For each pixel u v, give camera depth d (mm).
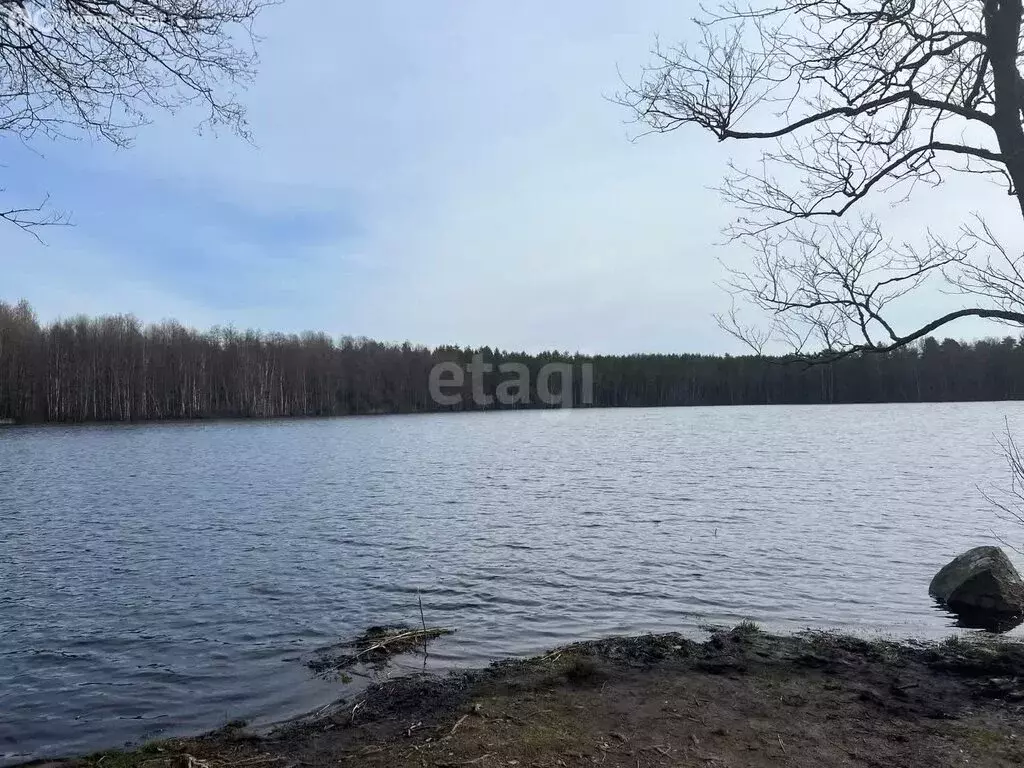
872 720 5777
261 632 9781
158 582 12578
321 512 20641
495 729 5695
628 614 10305
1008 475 27031
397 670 8078
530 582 12180
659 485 25781
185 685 7895
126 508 21641
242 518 19656
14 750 6359
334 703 7141
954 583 10812
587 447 46406
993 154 5023
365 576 12805
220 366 95312
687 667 7422
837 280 5426
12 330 76438
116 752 6074
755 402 115750
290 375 102312
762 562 13453
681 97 5453
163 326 98250
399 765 5125
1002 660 7480
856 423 68062
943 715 5848
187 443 53250
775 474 28688
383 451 45594
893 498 21750
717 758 5047
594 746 5297
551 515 19469
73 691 7773
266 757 5613
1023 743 5188
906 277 5316
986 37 5055
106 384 84625
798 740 5367
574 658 7836
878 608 10539
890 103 5203
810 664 7520
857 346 5469
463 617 10250
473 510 20656
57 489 26328
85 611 10867
